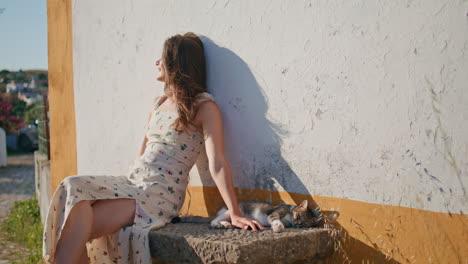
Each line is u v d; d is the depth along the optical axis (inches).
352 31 98.1
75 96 191.2
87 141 184.4
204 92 120.7
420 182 89.0
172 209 115.6
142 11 152.4
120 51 163.0
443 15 84.1
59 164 210.5
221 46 125.7
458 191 83.8
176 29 139.6
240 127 122.2
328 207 104.2
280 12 111.5
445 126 85.0
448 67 84.0
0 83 1432.1
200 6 131.2
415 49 88.4
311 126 106.7
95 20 175.5
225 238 92.5
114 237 108.6
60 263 99.0
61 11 200.1
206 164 129.5
